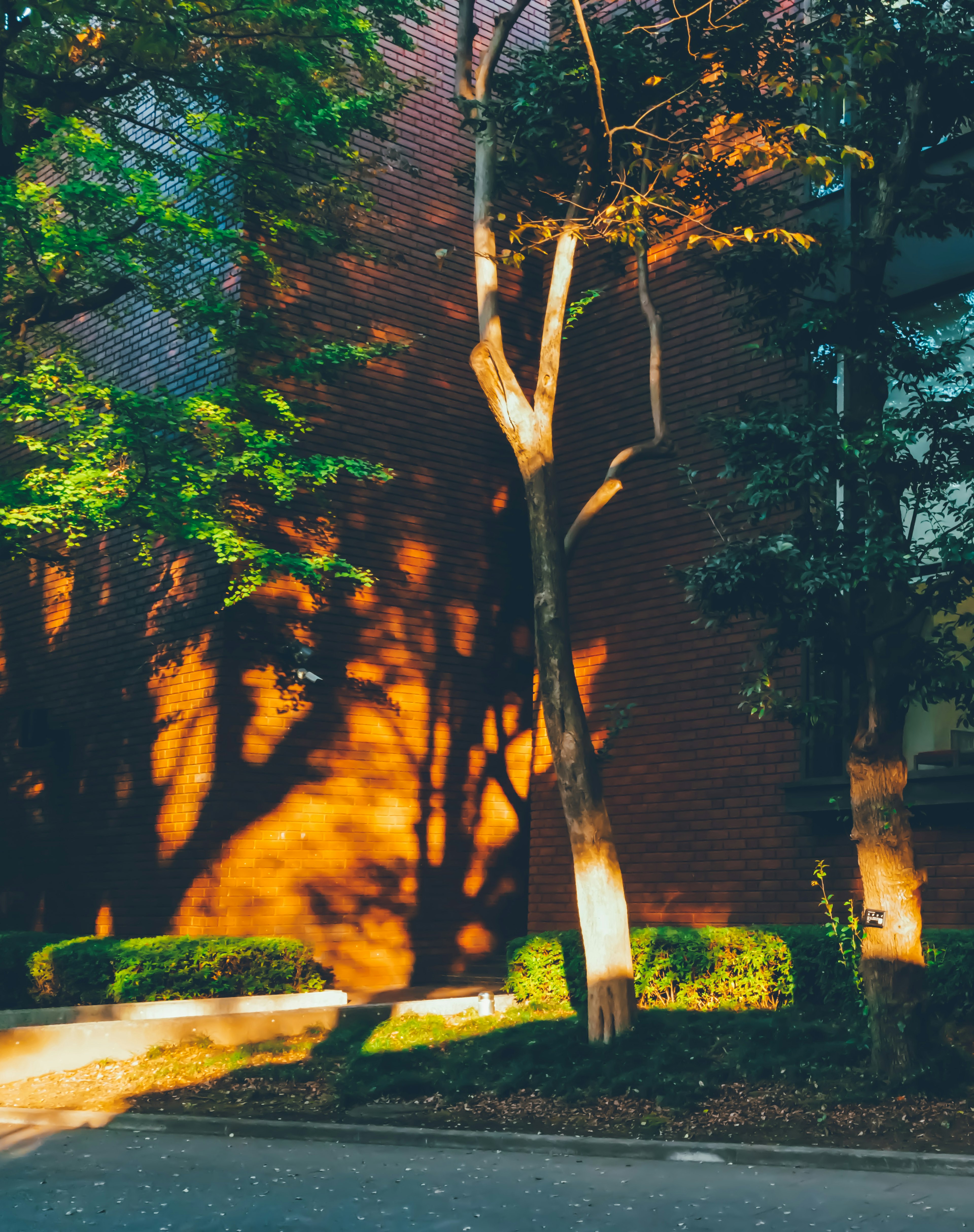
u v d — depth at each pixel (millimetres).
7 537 13344
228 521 14578
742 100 11703
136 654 16172
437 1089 9656
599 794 10539
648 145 11859
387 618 16359
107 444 12766
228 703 14789
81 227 13945
